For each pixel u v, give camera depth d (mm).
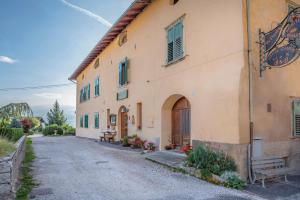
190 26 9211
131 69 14117
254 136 7145
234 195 5738
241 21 7105
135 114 13391
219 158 7168
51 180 6816
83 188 6133
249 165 6883
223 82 7516
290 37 6500
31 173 7594
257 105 7289
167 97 10445
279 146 7703
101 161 9547
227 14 7574
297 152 8156
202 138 8234
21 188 5977
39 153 11844
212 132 7801
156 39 11523
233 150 6988
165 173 7629
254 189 6250
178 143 10539
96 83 20953
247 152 6949
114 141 16188
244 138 6945
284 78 8078
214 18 8055
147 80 12219
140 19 13195
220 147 7426
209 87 8070
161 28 11148
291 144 8039
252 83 7184
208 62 8188
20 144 8547
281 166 7535
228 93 7293
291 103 8219
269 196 5723
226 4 7629
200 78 8516
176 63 9945
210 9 8242
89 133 22828
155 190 6023
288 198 5598
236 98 7008
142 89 12703
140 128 12945
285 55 6602
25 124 23156
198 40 8734
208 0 8344
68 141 19000
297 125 8281
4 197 5102
